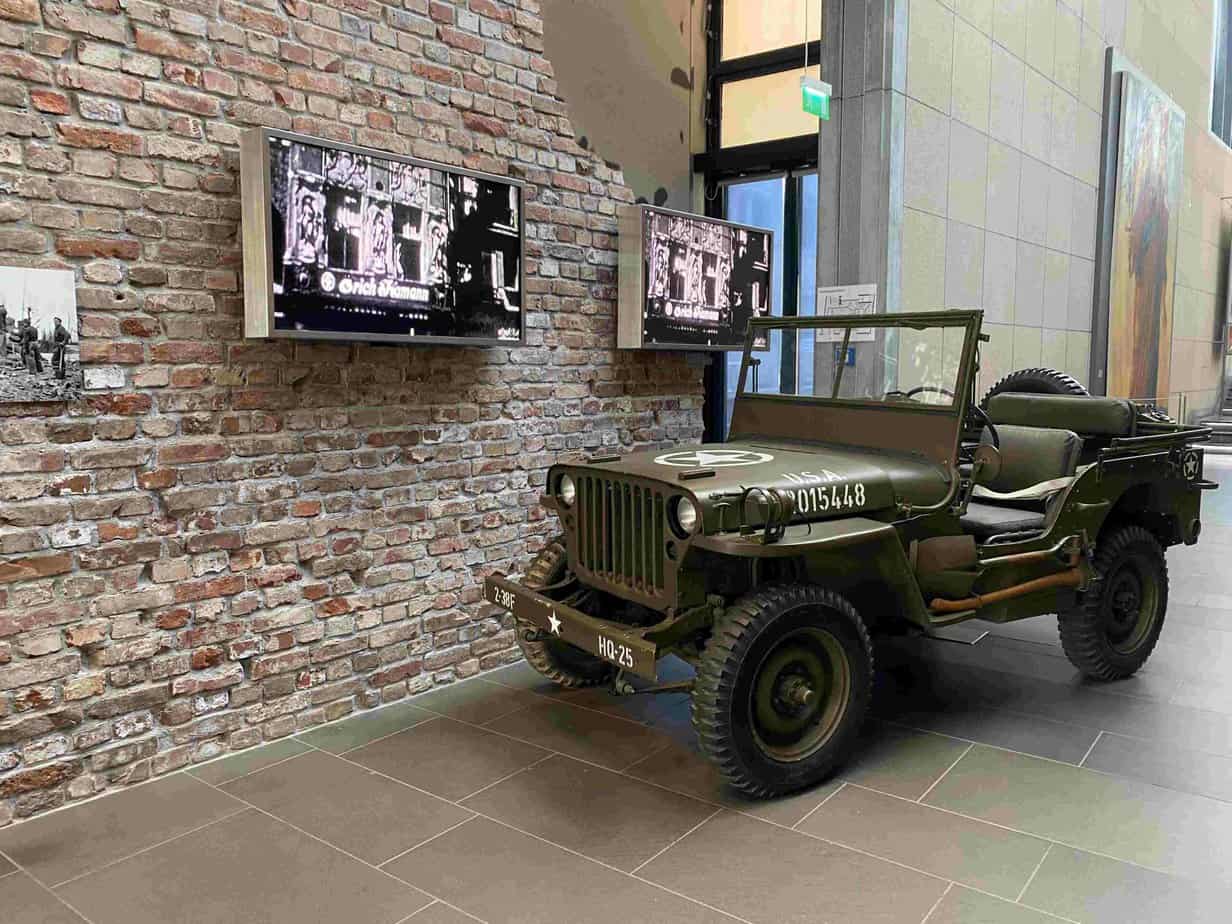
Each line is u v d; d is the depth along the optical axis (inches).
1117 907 86.9
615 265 169.2
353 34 126.7
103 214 104.2
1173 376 491.8
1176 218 457.1
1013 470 150.8
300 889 90.1
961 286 248.4
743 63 231.0
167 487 111.7
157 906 87.5
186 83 110.1
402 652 140.1
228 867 94.1
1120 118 353.7
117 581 108.4
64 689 105.1
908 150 208.8
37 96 98.4
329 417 127.8
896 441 130.4
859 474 117.3
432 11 136.3
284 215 112.2
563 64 192.7
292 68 120.3
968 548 123.6
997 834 100.4
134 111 106.0
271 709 124.6
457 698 141.4
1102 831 101.0
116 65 104.3
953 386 125.4
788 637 108.8
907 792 110.6
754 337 151.4
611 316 169.5
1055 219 316.2
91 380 104.3
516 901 88.2
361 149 120.0
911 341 132.4
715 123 237.5
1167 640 169.9
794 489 109.5
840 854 96.5
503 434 152.3
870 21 191.3
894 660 159.0
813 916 85.7
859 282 197.6
